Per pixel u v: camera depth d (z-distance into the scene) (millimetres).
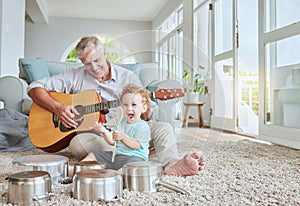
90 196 865
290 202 927
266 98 2986
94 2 6680
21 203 843
